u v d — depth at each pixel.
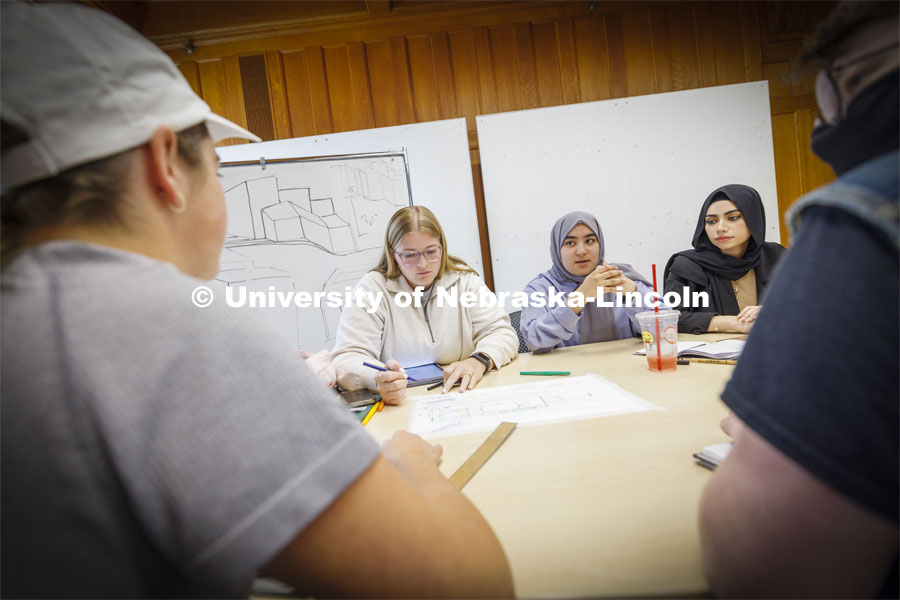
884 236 0.29
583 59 3.06
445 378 1.24
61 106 0.33
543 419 0.87
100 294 0.31
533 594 0.41
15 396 0.29
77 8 0.34
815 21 3.02
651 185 3.02
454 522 0.40
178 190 0.38
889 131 0.33
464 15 3.02
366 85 3.03
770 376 0.34
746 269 2.05
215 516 0.29
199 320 0.32
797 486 0.31
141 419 0.29
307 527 0.31
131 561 0.30
